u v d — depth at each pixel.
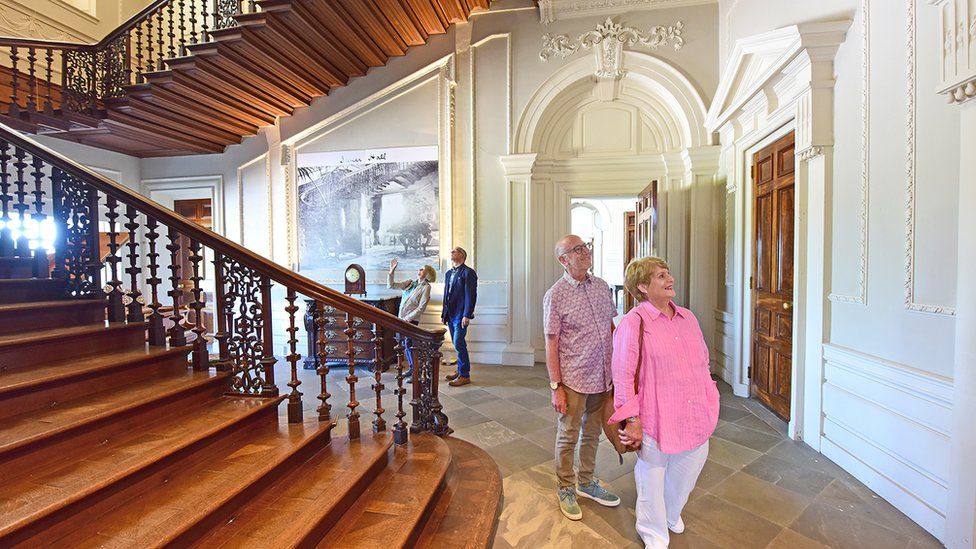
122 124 4.82
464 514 2.09
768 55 3.25
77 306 2.46
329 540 1.67
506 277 5.29
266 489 1.85
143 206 2.41
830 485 2.43
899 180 2.22
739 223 4.09
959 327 1.82
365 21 4.70
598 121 5.28
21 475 1.48
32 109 4.15
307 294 2.36
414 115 5.50
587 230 12.13
